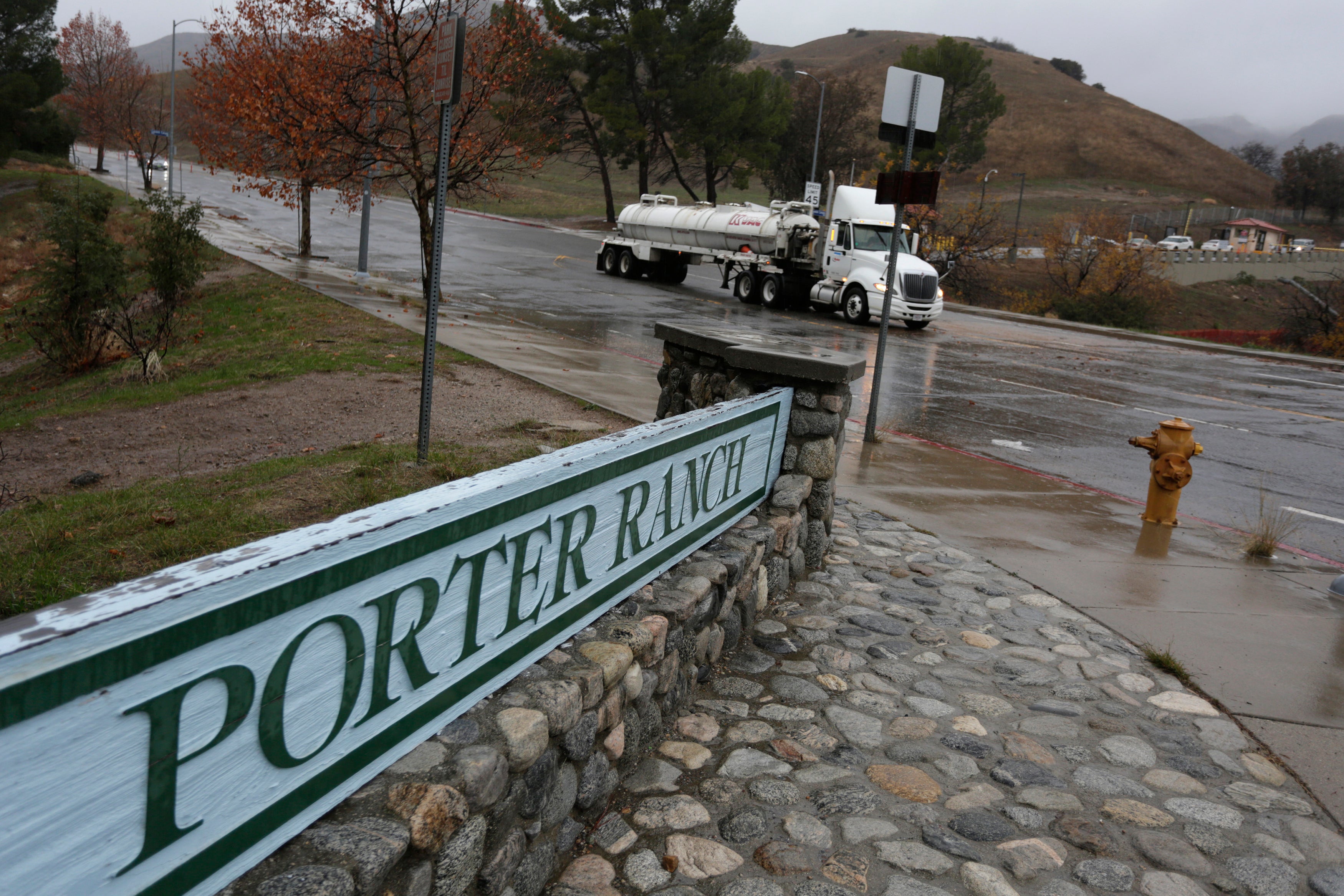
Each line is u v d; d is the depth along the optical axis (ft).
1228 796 11.67
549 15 142.82
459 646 7.70
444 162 19.80
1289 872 10.13
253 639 5.41
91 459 26.96
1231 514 28.73
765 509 17.33
